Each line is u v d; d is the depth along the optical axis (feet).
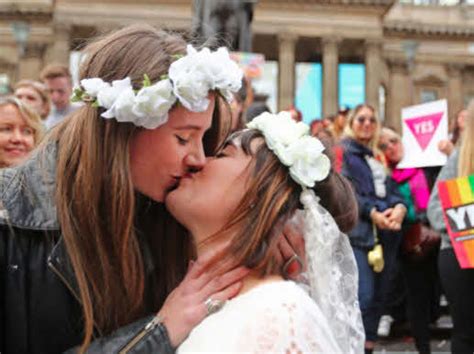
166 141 5.72
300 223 5.76
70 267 6.16
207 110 5.79
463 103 163.43
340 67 146.41
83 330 6.29
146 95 5.47
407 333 25.35
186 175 5.83
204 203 5.55
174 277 6.72
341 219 5.93
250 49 23.77
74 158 6.08
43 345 6.31
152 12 138.31
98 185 5.90
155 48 5.86
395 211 17.47
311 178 5.51
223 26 23.48
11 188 6.35
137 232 6.52
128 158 5.81
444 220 13.83
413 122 21.90
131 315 6.21
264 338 4.78
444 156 20.88
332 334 5.40
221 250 5.49
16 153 13.32
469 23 161.38
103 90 5.67
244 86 15.72
